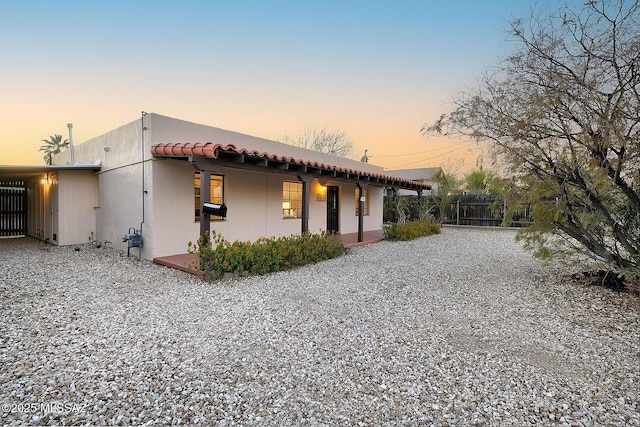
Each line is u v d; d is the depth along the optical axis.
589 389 2.26
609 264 4.57
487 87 4.21
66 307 3.83
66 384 2.23
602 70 3.49
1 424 1.81
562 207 4.56
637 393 2.21
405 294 4.57
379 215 14.28
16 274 5.38
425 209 14.60
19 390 2.14
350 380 2.36
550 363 2.64
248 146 8.56
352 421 1.92
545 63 3.79
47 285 4.74
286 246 6.21
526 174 4.67
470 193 16.73
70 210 8.39
